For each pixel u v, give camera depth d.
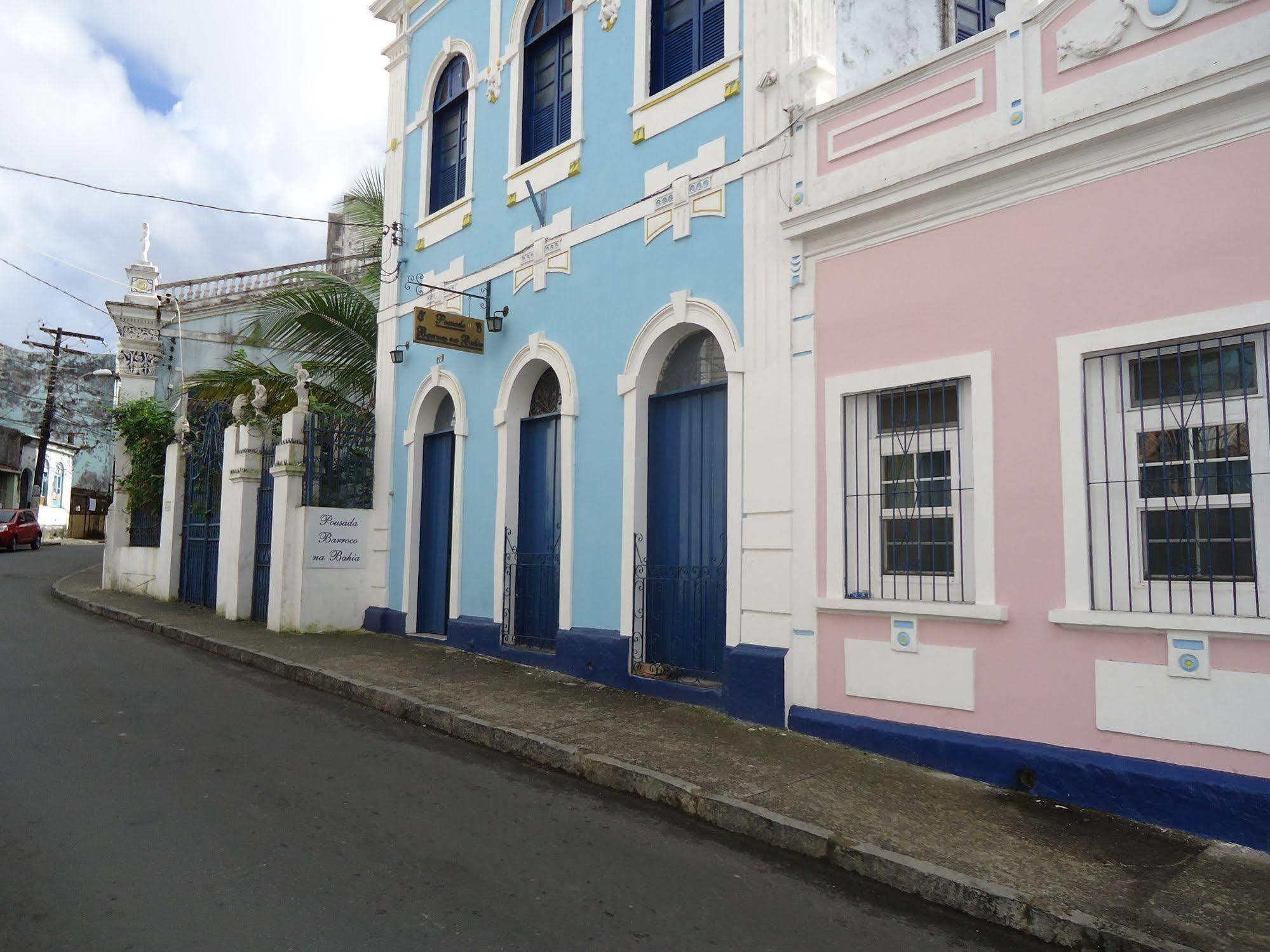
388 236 12.39
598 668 8.25
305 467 11.73
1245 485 4.75
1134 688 4.94
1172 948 3.38
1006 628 5.51
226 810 4.82
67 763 5.60
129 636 11.62
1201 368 4.93
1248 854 4.33
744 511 7.13
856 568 6.43
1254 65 4.62
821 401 6.66
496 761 6.16
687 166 7.88
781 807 4.88
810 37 7.18
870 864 4.25
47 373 41.91
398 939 3.42
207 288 19.64
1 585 18.34
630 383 8.27
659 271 8.09
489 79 10.65
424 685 8.05
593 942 3.48
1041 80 5.54
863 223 6.46
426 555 11.41
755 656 6.81
